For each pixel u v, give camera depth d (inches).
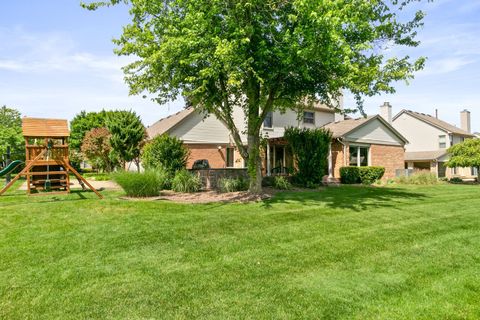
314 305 145.6
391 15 414.3
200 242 231.1
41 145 483.2
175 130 819.4
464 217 335.9
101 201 371.6
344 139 780.0
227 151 926.4
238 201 402.0
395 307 145.8
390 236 257.3
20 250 207.2
